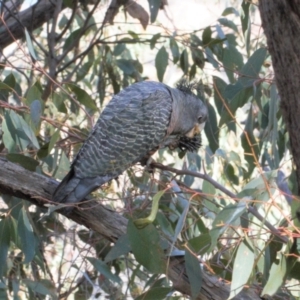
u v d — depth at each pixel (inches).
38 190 210.5
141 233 199.6
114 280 272.7
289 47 150.8
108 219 212.1
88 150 209.5
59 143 251.6
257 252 209.3
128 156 214.5
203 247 205.0
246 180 294.2
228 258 245.4
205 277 210.5
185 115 240.2
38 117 234.4
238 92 277.4
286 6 148.9
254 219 255.4
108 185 255.3
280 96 157.2
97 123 217.3
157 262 200.5
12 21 364.2
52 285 277.6
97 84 399.5
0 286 255.1
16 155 228.4
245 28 287.3
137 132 216.1
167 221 265.3
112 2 338.6
